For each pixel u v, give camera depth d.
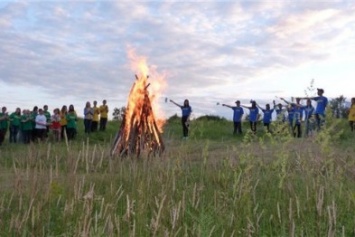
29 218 7.11
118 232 6.18
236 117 28.44
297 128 18.28
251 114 27.09
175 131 28.05
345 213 7.35
